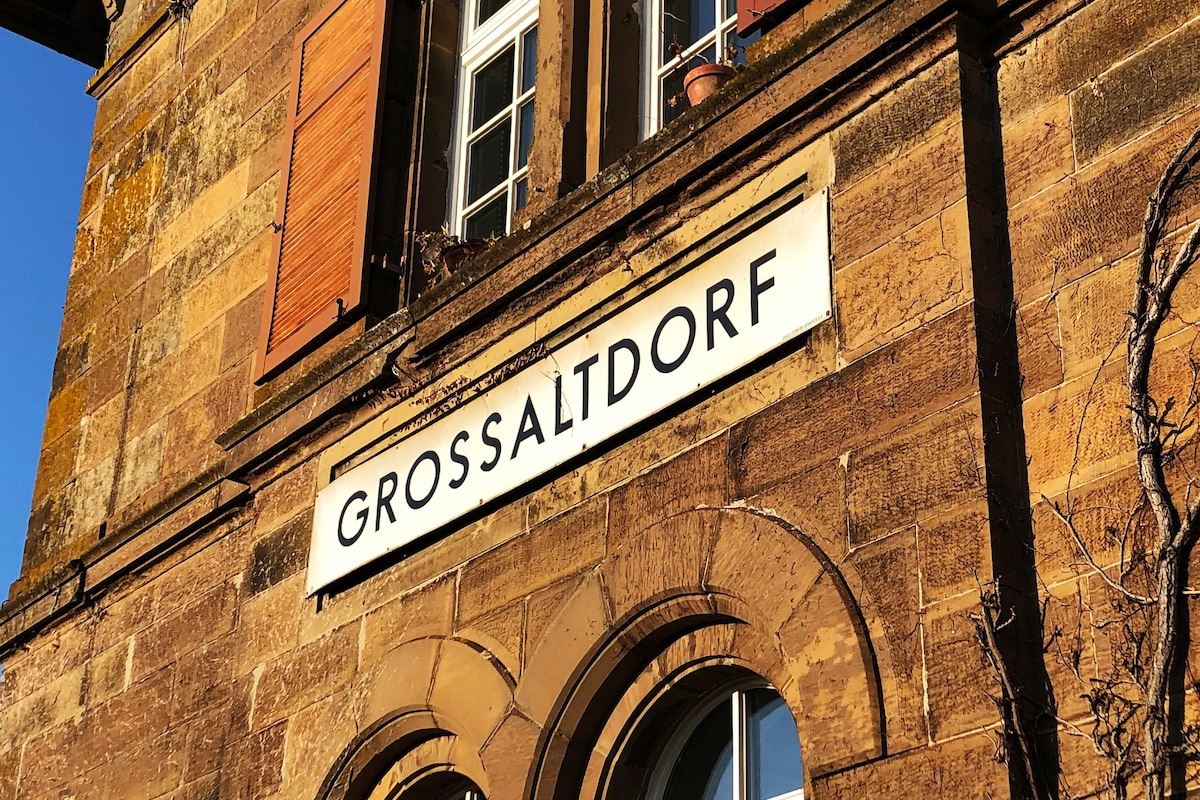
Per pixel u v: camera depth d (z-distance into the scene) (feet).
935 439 16.81
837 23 19.07
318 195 28.53
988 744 15.28
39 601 31.91
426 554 23.13
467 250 25.54
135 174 35.58
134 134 36.19
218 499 27.76
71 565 31.17
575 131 24.11
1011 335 16.97
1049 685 15.39
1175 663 14.52
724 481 18.98
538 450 21.59
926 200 17.84
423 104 28.02
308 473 25.95
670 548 19.20
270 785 24.11
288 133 29.94
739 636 18.45
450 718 21.54
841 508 17.51
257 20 33.09
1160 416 15.37
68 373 35.29
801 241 18.99
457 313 23.41
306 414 25.86
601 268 21.48
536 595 21.02
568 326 21.86
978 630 15.61
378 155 27.43
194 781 25.91
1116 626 15.03
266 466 26.81
